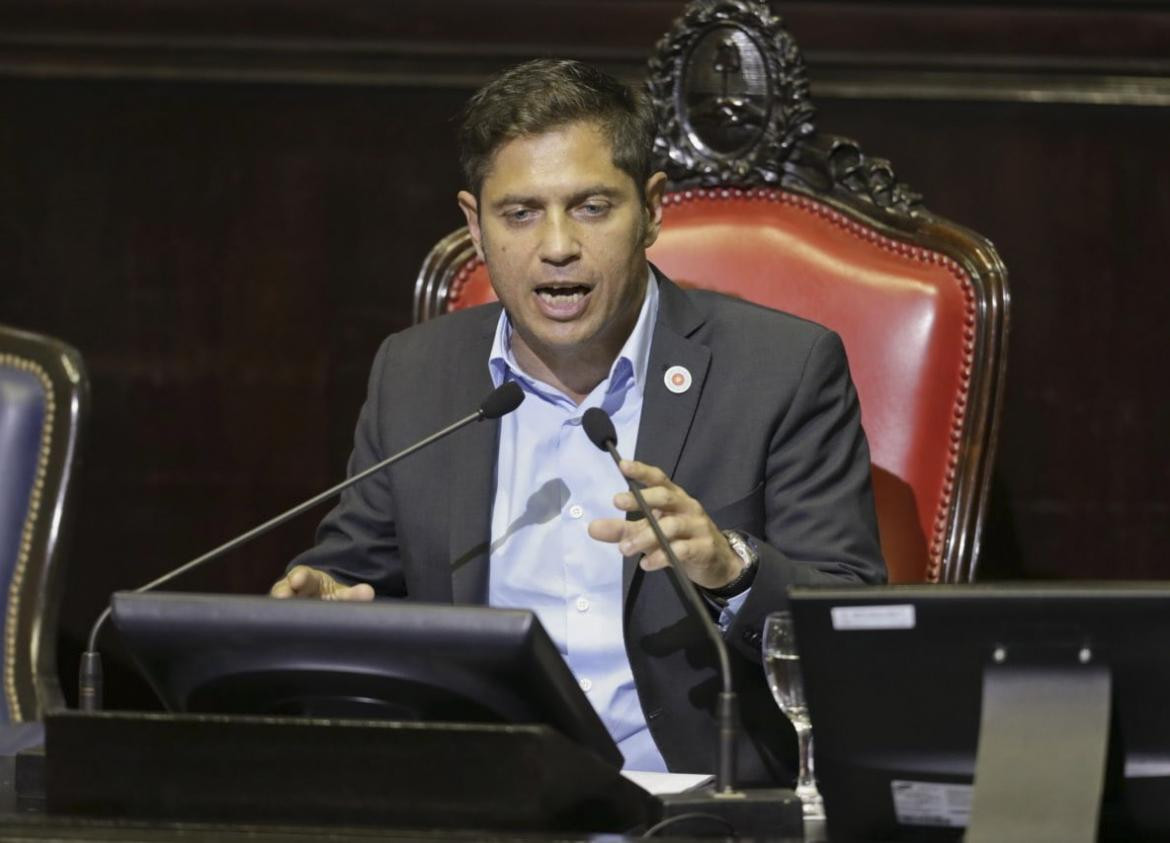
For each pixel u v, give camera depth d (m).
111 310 13.56
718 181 9.93
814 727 5.45
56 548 10.50
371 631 5.40
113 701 13.54
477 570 8.33
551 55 13.24
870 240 9.73
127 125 13.52
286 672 5.58
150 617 5.61
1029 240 13.05
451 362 8.95
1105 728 5.11
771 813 5.66
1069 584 5.17
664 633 7.94
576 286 7.89
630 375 8.48
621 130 7.88
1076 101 12.95
